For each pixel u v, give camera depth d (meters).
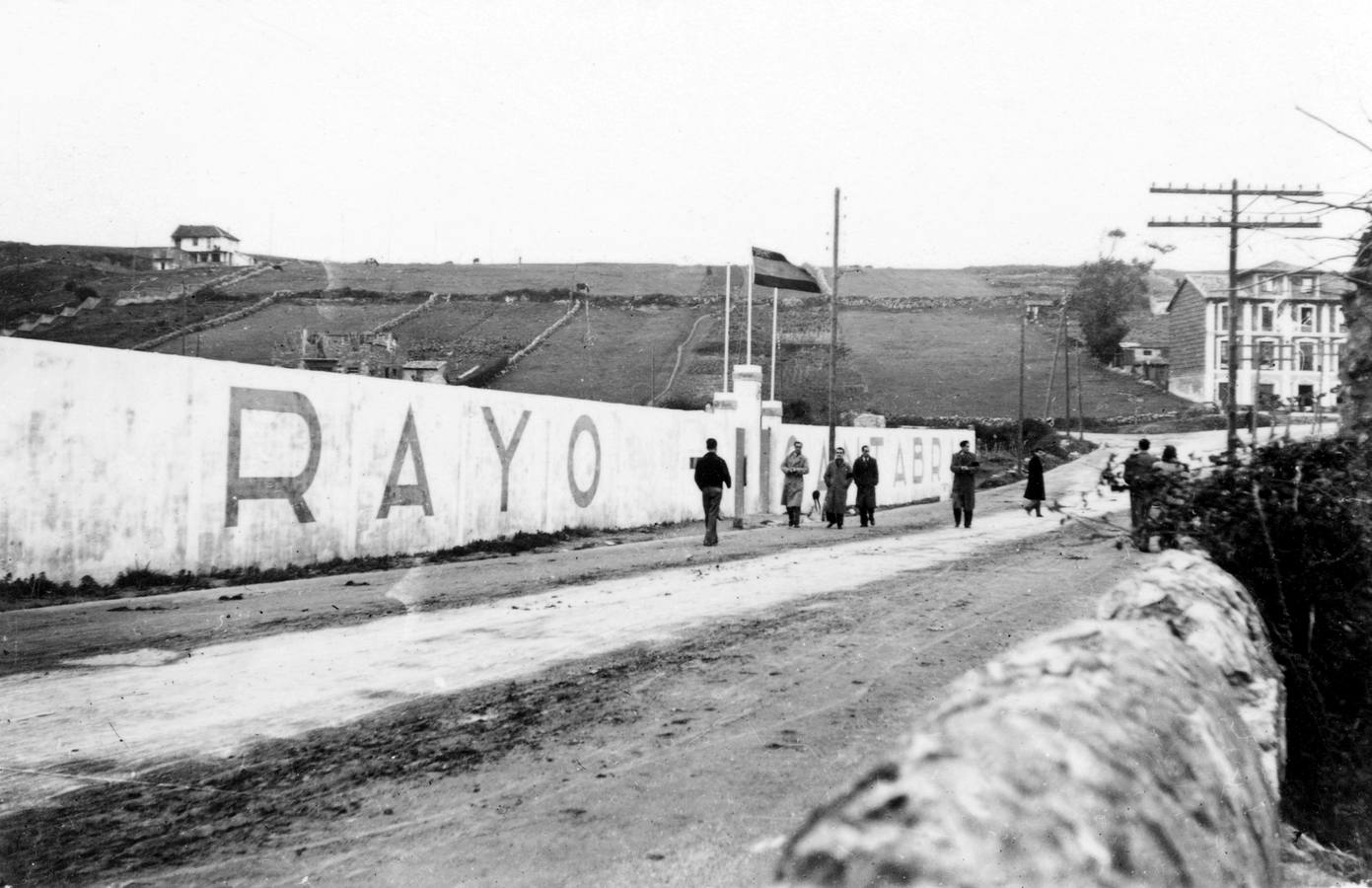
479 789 3.83
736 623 7.46
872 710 4.98
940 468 35.84
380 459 12.84
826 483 19.36
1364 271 5.12
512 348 75.38
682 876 3.02
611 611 8.09
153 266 96.62
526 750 4.34
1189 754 1.16
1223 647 2.62
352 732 4.61
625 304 93.81
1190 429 56.78
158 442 10.02
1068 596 8.80
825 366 74.38
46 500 9.02
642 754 4.28
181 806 3.65
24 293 71.56
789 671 5.85
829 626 7.32
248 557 10.99
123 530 9.70
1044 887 0.76
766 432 24.23
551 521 16.52
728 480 14.87
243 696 5.28
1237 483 4.77
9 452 8.73
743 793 3.78
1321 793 4.06
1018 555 12.71
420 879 3.03
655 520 19.88
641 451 19.39
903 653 6.34
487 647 6.57
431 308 88.56
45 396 9.01
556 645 6.63
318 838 3.36
